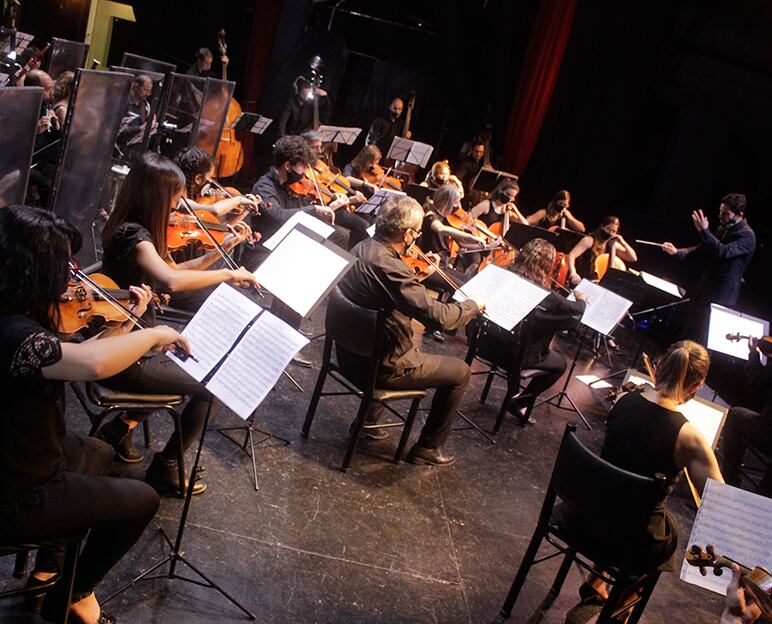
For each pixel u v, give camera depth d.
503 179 8.58
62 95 5.88
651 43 10.73
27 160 3.54
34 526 2.07
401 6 12.55
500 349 4.98
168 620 2.74
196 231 4.31
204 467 3.66
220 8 11.95
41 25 10.19
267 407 4.40
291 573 3.16
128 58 6.98
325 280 3.48
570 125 11.23
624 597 3.40
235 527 3.33
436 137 13.09
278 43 10.67
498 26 12.01
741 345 5.53
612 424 3.13
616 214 11.60
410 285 3.81
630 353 7.84
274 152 5.45
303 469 3.92
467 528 3.88
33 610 2.54
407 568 3.42
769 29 10.30
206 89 6.03
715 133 11.65
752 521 2.56
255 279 3.32
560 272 7.57
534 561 3.21
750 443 4.84
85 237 4.68
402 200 3.93
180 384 3.08
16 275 1.94
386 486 4.01
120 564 2.92
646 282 7.23
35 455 2.01
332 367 4.11
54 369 1.96
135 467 3.49
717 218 11.95
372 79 12.96
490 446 4.84
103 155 4.49
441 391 4.21
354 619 3.02
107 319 2.86
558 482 3.02
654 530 2.94
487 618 3.25
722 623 2.30
